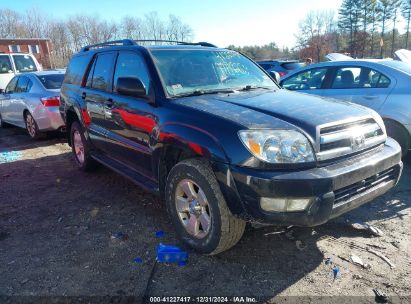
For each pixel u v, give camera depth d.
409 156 5.95
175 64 3.93
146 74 3.84
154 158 3.54
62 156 6.86
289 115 3.01
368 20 61.66
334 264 3.04
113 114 4.31
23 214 4.22
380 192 3.18
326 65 6.09
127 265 3.11
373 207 4.08
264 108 3.17
